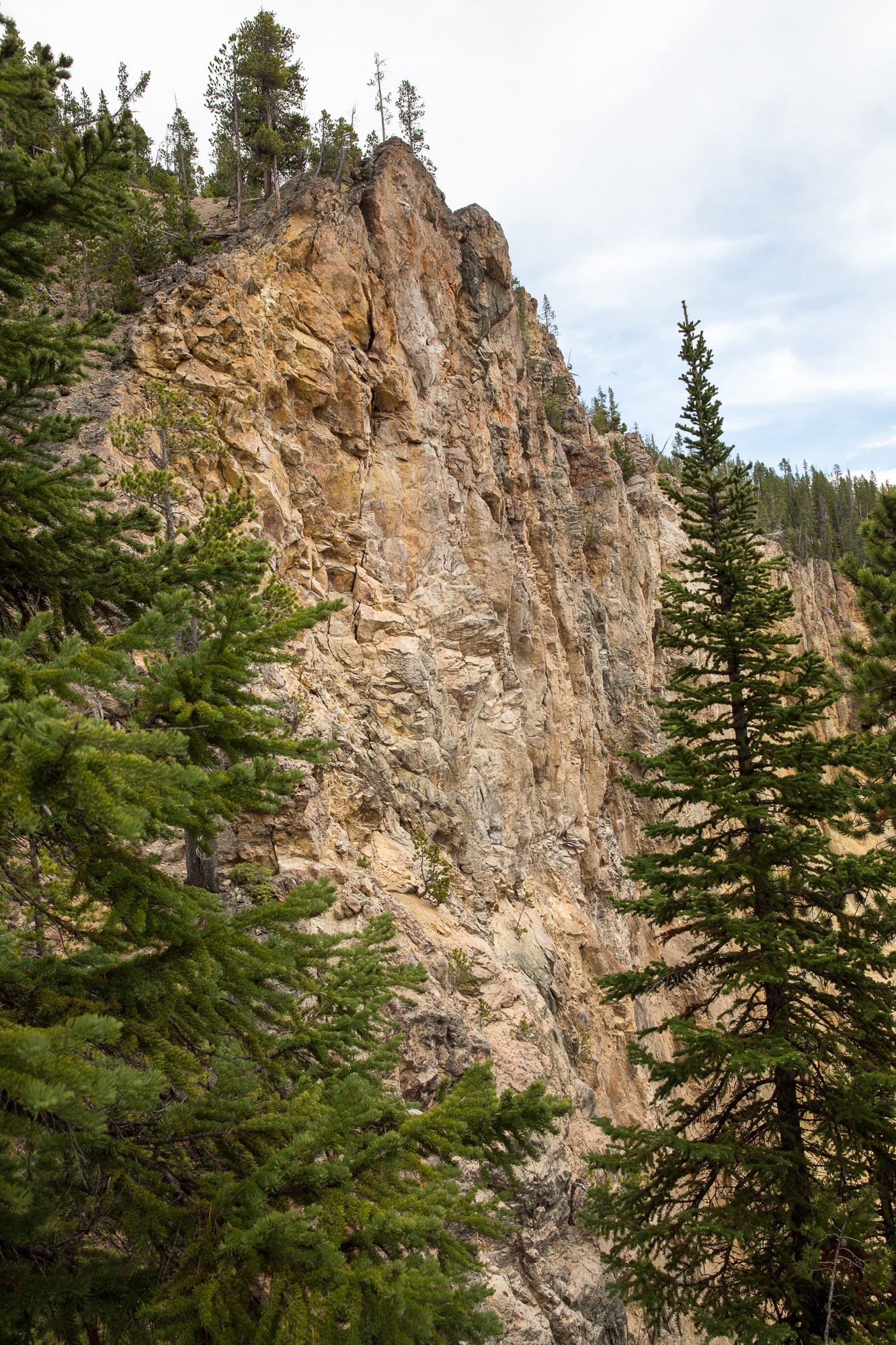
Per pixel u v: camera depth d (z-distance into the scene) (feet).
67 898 18.13
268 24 131.85
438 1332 16.06
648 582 181.68
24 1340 15.10
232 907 44.93
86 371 73.15
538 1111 20.68
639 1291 38.96
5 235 19.77
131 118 19.63
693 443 47.96
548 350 186.50
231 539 39.75
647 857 43.42
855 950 38.81
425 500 101.65
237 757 17.30
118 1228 16.75
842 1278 34.76
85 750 12.23
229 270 83.46
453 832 88.69
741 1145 37.96
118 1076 12.04
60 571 20.25
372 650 87.81
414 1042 57.36
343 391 92.99
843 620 305.32
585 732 134.62
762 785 41.50
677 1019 39.47
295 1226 14.29
